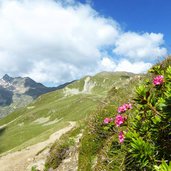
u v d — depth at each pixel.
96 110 16.00
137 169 7.67
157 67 8.85
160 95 6.79
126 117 7.01
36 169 22.36
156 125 5.89
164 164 4.26
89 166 12.95
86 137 14.24
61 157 17.02
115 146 10.29
